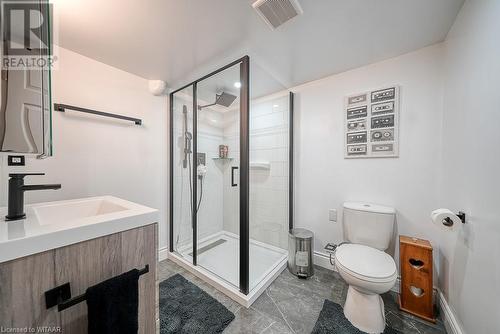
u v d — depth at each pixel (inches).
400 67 62.7
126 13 44.4
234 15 45.6
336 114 75.4
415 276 54.4
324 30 51.1
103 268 29.2
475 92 38.4
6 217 30.6
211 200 87.7
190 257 82.7
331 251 74.5
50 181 56.1
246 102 61.1
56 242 24.7
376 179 67.4
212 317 52.2
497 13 31.5
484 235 34.8
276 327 49.3
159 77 77.9
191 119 85.2
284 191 85.5
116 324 27.2
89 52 60.6
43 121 32.7
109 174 69.0
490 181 33.2
